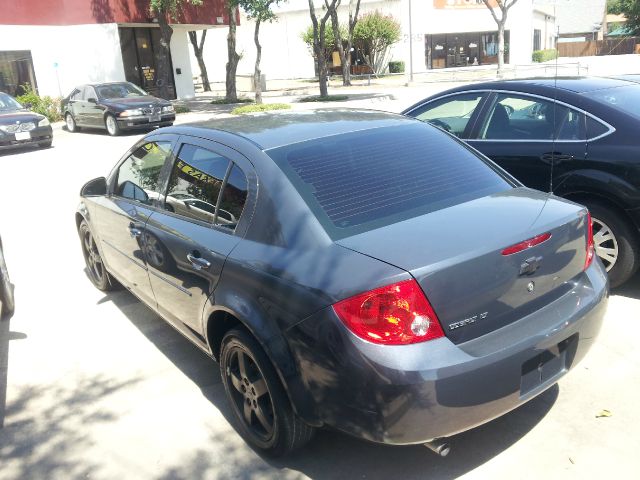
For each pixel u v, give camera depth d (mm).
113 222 4562
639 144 4430
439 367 2465
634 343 4027
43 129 15719
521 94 5184
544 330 2766
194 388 3875
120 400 3783
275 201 3012
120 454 3264
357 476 2979
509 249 2705
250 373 3119
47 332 4805
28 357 4410
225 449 3260
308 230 2848
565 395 3516
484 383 2557
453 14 43375
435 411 2480
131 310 5156
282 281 2771
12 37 22609
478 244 2656
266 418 3074
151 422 3535
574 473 2902
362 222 2906
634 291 4828
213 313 3266
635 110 4688
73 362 4301
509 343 2645
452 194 3229
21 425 3570
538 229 2840
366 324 2484
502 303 2723
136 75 27484
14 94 23125
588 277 3168
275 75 46625
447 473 2955
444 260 2543
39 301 5461
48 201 9578
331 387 2598
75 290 5688
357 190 3082
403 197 3109
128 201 4410
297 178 3074
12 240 7496
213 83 45062
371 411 2504
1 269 4891
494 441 3162
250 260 2979
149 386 3928
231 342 3146
